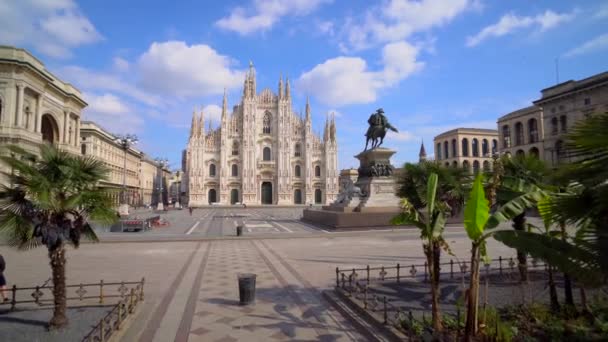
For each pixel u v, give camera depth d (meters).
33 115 46.16
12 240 8.36
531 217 36.53
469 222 6.67
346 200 35.38
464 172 11.03
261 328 8.52
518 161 10.12
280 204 98.38
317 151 103.38
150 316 9.36
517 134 68.06
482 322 7.72
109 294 11.38
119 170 91.12
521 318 8.59
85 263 16.91
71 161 8.66
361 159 36.94
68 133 55.06
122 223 32.31
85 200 8.36
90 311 9.73
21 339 7.89
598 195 5.26
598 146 5.07
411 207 8.38
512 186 8.79
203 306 10.18
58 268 8.52
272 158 102.38
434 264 8.71
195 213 68.25
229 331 8.33
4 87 41.88
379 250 20.81
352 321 8.89
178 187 156.12
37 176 7.93
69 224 8.57
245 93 101.44
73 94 55.53
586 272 5.26
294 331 8.34
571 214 5.91
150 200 128.25
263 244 23.69
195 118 98.12
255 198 99.12
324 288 12.12
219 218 52.38
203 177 97.50
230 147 100.62
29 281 13.31
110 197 9.07
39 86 46.81
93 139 74.31
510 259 13.25
